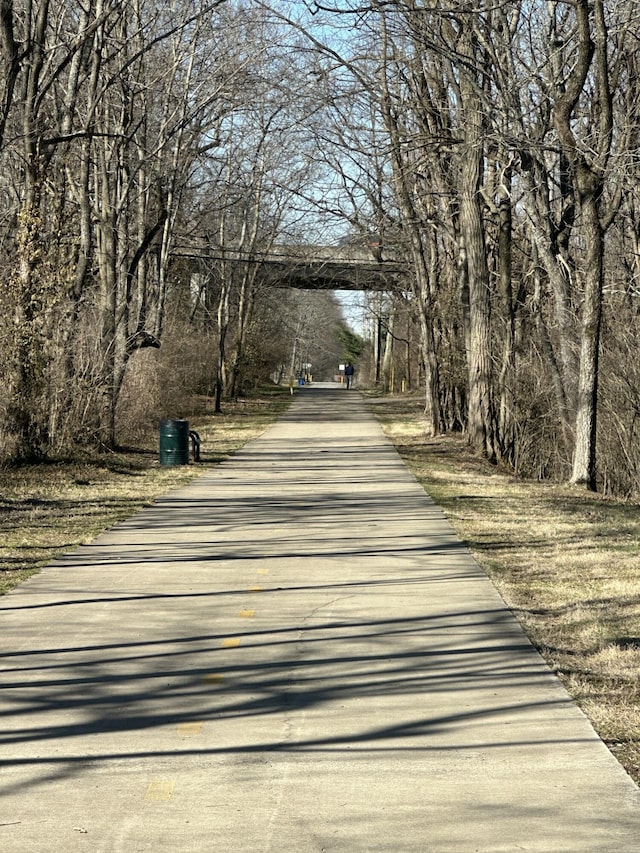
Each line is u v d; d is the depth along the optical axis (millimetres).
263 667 7941
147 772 5895
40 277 21984
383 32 24984
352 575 11555
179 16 31547
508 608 9914
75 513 16203
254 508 17172
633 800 5473
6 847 4930
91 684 7508
